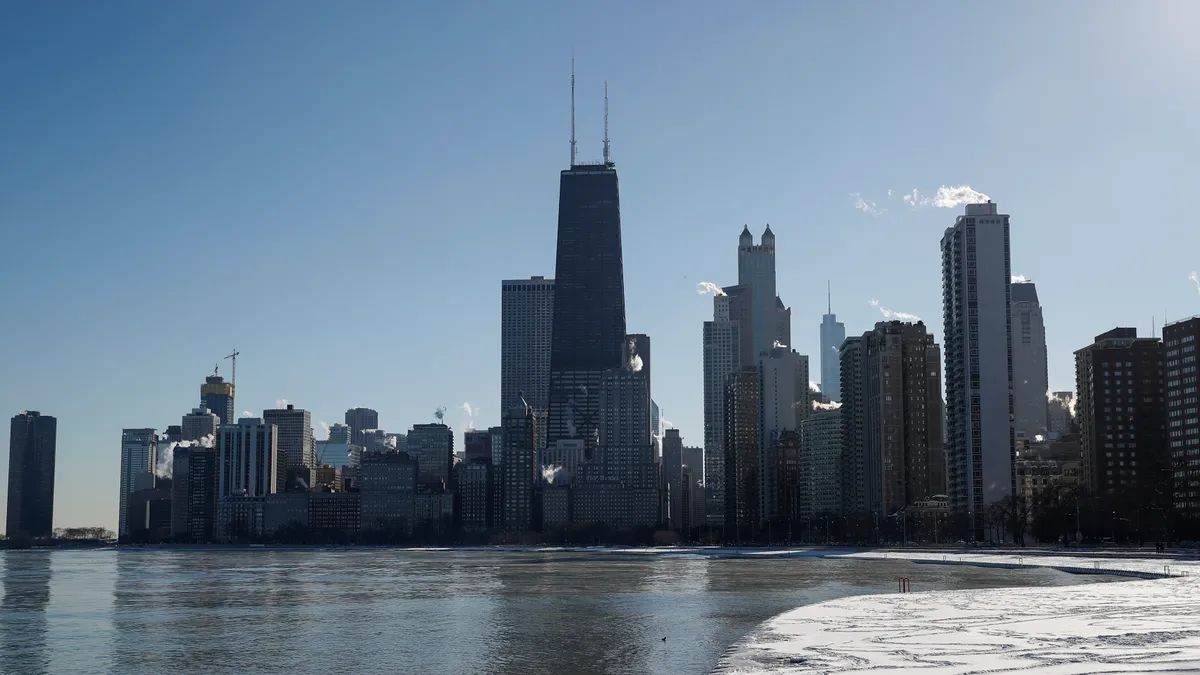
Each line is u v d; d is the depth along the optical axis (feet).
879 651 374.02
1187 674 320.09
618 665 452.76
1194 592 587.27
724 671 342.44
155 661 483.92
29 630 613.11
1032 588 619.67
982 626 435.94
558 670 442.09
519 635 556.10
